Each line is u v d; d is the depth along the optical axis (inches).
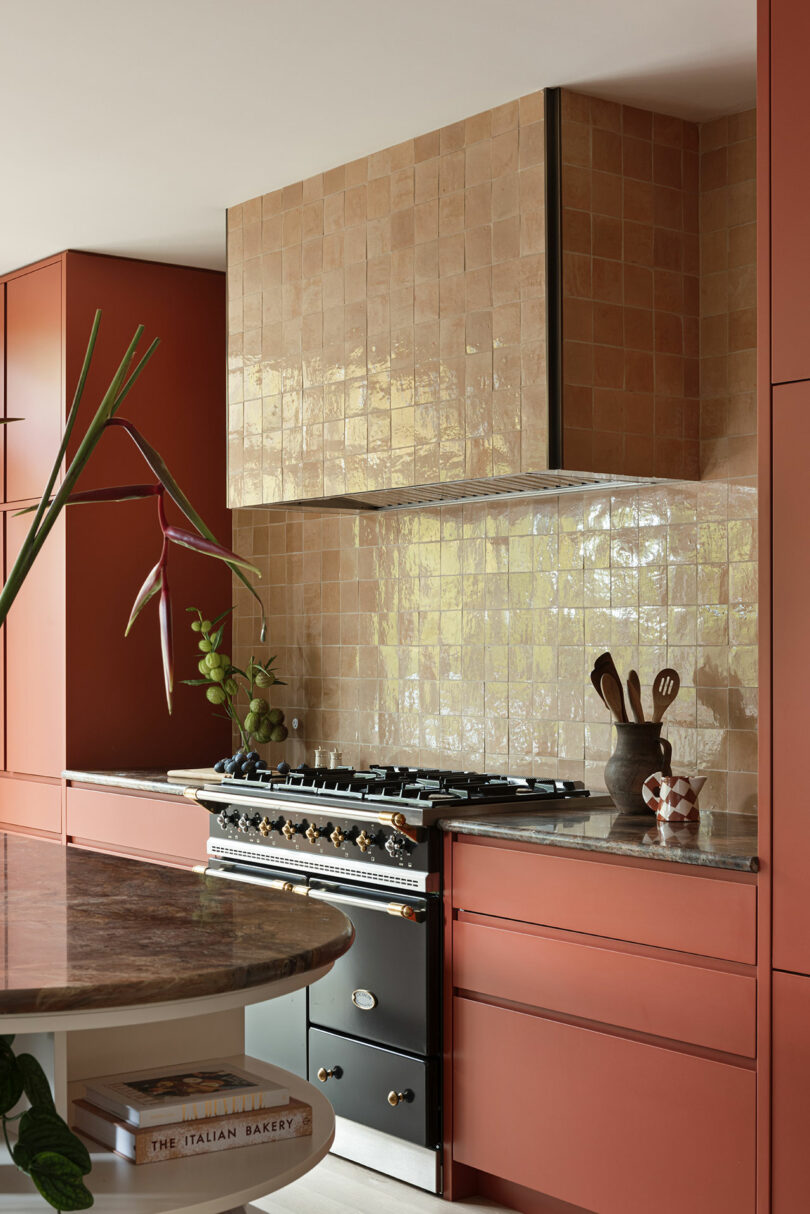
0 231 188.2
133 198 174.9
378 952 139.1
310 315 166.4
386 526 182.1
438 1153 133.7
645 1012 113.3
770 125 103.1
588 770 153.3
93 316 199.8
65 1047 76.0
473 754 167.9
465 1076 131.0
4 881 99.7
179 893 94.7
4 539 210.8
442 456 147.5
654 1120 112.3
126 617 202.5
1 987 66.4
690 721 143.4
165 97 141.4
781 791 102.2
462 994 132.2
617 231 139.8
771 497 102.6
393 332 154.2
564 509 157.4
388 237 154.9
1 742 211.0
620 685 137.0
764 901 103.6
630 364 139.9
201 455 209.5
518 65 131.6
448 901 133.5
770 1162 103.0
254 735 192.7
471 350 144.0
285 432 170.6
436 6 119.5
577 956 119.5
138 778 183.3
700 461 144.5
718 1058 107.9
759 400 103.7
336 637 190.7
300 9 120.8
